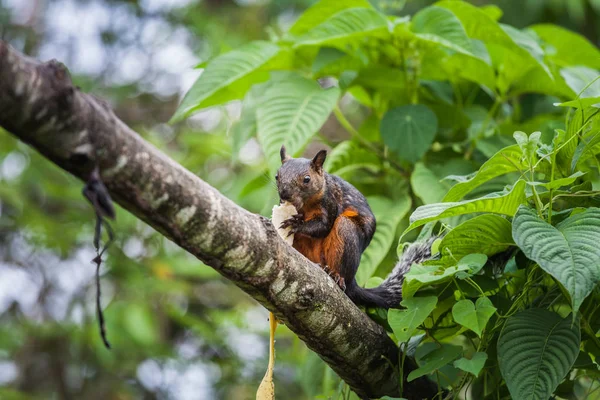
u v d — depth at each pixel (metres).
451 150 8.99
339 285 7.34
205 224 4.98
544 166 6.46
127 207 4.75
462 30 8.12
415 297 6.30
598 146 6.28
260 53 8.70
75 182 14.13
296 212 7.83
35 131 4.16
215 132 15.61
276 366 13.51
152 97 17.06
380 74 8.79
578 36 10.45
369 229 7.90
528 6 15.00
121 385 14.64
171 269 13.91
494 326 6.29
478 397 7.15
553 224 5.93
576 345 5.79
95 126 4.32
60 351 14.80
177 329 15.44
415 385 6.99
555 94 9.25
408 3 15.58
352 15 8.38
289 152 7.91
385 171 9.09
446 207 5.96
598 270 5.14
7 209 14.75
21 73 4.01
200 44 17.22
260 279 5.50
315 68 8.54
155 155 4.66
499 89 9.30
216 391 14.12
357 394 6.92
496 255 6.63
